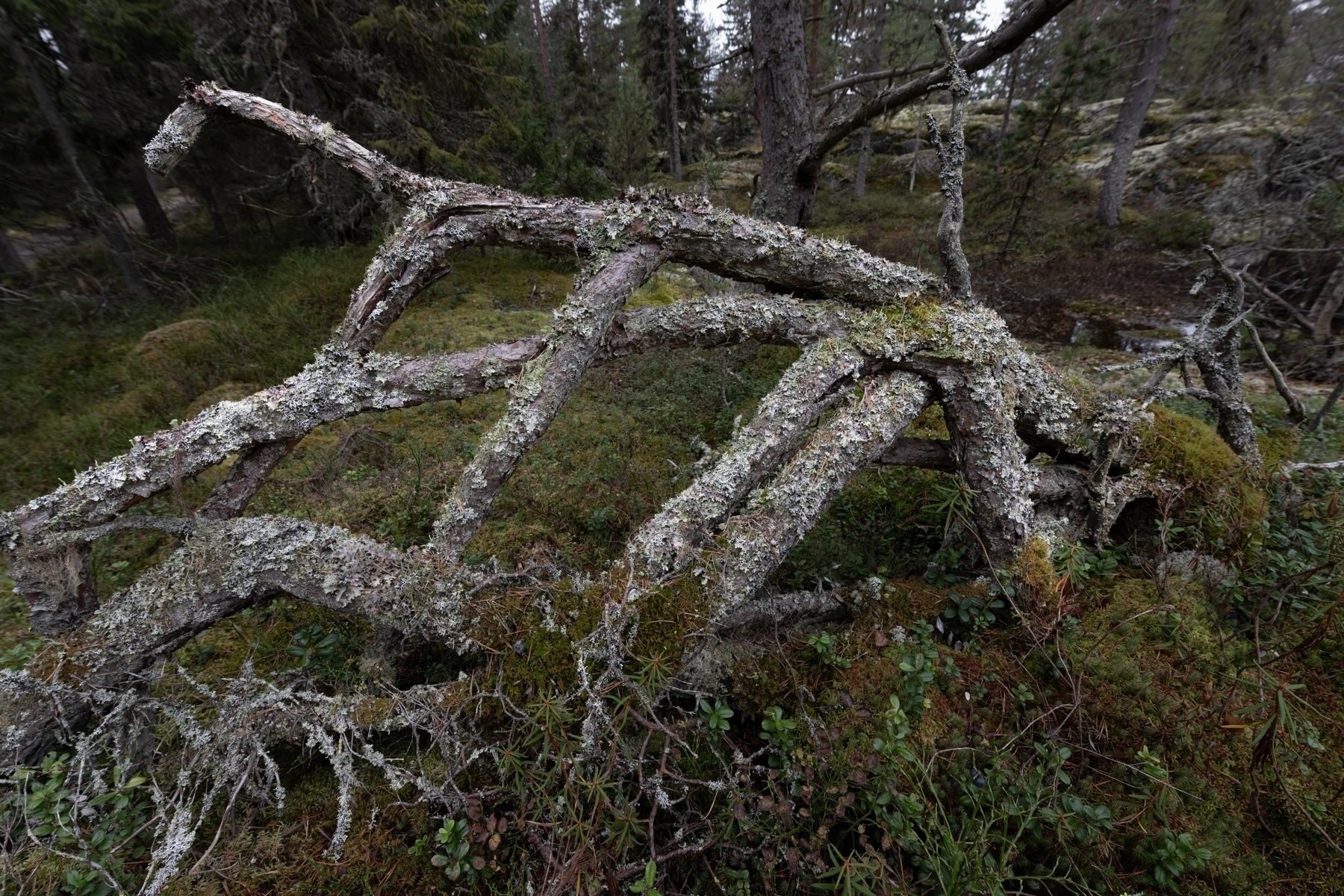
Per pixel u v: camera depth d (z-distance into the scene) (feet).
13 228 29.71
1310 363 17.94
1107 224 36.91
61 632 6.86
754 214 17.42
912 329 8.11
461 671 7.14
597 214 7.77
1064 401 9.11
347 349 7.60
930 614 8.18
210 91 7.06
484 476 7.61
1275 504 9.51
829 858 5.97
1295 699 6.19
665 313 8.57
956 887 5.11
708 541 7.14
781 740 6.35
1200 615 7.80
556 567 8.09
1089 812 5.68
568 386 7.79
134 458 6.88
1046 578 8.13
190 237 36.06
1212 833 5.86
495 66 29.55
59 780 6.05
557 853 5.63
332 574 6.84
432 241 7.60
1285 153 26.37
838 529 10.33
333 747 6.15
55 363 18.81
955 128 8.17
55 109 23.03
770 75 15.71
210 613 6.88
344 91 27.94
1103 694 6.91
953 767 6.17
